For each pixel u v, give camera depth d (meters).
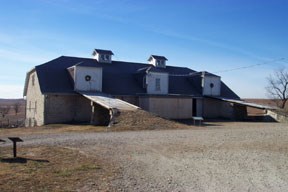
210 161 12.30
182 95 39.62
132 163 11.81
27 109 39.25
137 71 41.22
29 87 38.59
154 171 10.66
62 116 33.91
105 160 12.23
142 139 18.48
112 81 38.59
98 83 35.88
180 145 16.19
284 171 10.80
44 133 22.81
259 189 8.74
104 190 8.40
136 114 28.22
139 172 10.48
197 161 12.29
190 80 45.56
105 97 32.81
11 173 9.87
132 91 38.28
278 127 28.59
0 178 9.26
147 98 36.62
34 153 13.45
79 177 9.61
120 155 13.34
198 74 44.59
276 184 9.25
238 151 14.54
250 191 8.55
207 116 43.69
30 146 15.52
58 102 33.78
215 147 15.64
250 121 39.28
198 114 43.12
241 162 12.14
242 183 9.33
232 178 9.86
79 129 26.06
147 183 9.20
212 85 44.44
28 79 38.94
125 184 9.04
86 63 35.72
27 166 10.90
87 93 33.88
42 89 33.22
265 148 15.45
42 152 13.70
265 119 39.81
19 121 43.84
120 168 10.95
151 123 26.83
